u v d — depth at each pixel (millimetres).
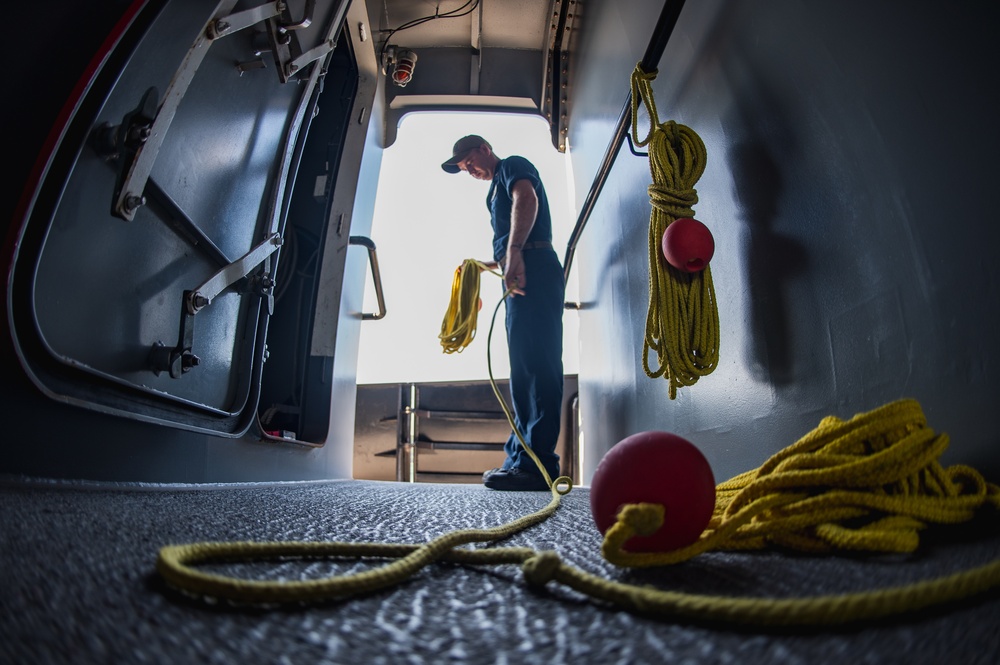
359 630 537
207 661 454
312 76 2330
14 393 1230
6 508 992
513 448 2793
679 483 747
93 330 1351
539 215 2869
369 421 4277
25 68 1150
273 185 2227
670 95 2062
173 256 1651
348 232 3268
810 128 1270
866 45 1089
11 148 1128
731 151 1622
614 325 2891
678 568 785
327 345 3154
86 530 900
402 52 4094
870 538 754
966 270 894
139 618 535
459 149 3240
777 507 868
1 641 460
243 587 554
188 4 1416
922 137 967
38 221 1123
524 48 4367
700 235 1449
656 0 2166
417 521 1293
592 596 610
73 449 1395
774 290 1411
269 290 2207
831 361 1208
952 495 852
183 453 1874
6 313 1074
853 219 1145
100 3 1311
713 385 1736
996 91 824
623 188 2688
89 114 1180
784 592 645
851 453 875
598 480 792
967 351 898
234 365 2133
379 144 4012
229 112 1836
